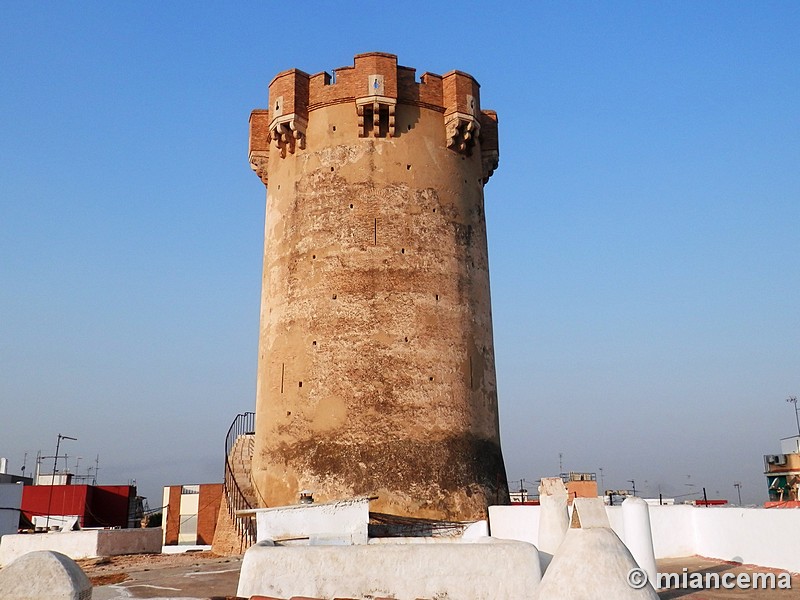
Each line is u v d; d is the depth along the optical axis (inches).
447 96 1245.7
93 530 1305.4
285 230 1216.8
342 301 1131.9
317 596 553.0
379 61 1194.6
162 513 2288.4
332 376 1106.7
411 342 1122.7
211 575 838.5
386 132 1198.9
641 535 608.4
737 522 761.0
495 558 557.3
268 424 1150.3
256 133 1326.3
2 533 1579.7
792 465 1541.6
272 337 1190.3
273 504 1095.6
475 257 1234.6
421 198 1188.5
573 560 430.9
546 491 699.4
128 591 716.0
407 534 984.9
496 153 1318.9
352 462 1061.8
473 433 1135.0
